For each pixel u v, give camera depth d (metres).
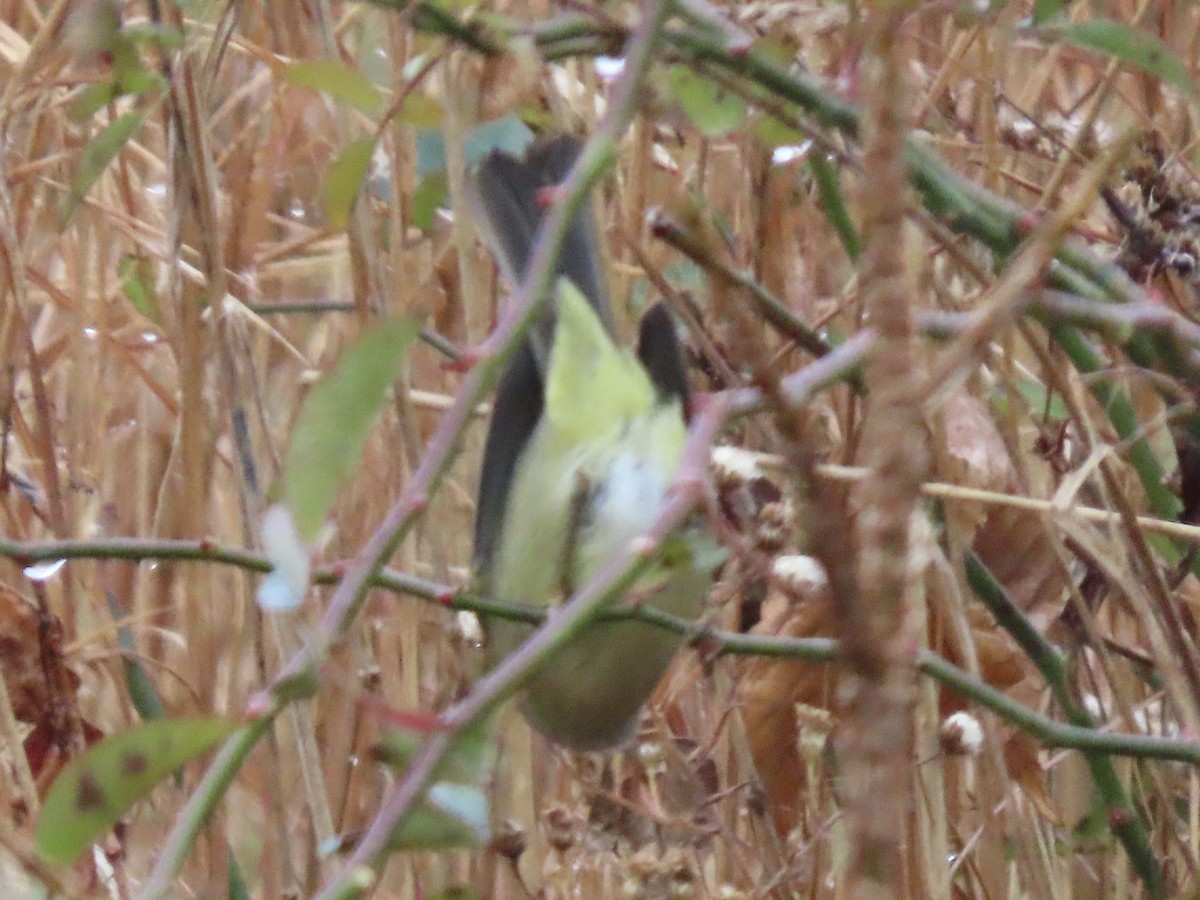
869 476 1.54
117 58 3.42
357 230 4.30
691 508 2.15
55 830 2.03
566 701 4.07
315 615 2.88
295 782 4.70
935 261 4.32
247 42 4.55
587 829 4.35
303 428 2.04
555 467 3.84
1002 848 4.45
